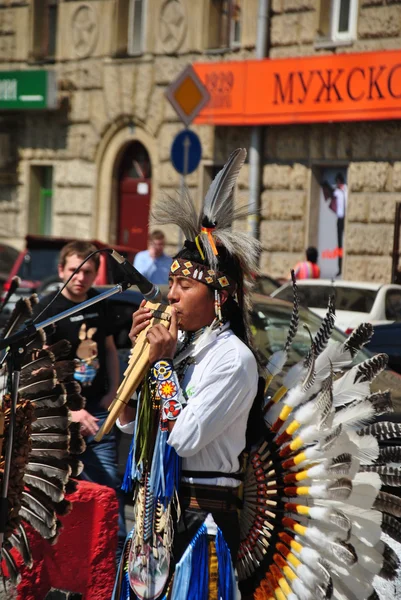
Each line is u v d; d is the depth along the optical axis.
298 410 4.61
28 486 5.17
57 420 5.20
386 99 21.92
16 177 31.48
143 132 28.11
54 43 30.77
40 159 30.86
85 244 7.64
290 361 9.67
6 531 4.98
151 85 27.67
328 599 4.39
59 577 6.02
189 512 4.50
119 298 10.02
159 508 4.55
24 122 31.17
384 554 4.54
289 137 24.03
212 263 4.57
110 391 7.67
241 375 4.44
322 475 4.48
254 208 5.00
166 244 26.09
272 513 4.59
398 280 22.22
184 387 4.53
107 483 7.47
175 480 4.48
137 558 4.62
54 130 30.41
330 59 22.78
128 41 28.69
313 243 23.98
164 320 4.59
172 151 15.73
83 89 29.58
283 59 23.69
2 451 4.93
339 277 23.69
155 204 4.81
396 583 6.11
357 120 22.52
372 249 22.56
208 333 4.57
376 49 22.41
